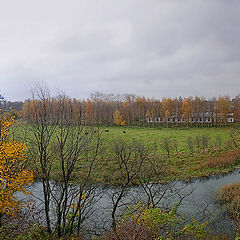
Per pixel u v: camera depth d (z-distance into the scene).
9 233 12.35
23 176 12.94
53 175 16.94
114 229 11.66
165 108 79.06
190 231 11.36
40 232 13.41
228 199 19.19
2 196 12.10
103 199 19.27
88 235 14.16
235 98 78.75
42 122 12.68
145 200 18.53
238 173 28.09
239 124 63.22
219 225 15.25
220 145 39.78
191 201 19.58
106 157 22.34
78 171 18.14
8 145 12.41
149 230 10.02
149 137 47.44
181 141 44.03
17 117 16.66
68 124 13.61
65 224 14.86
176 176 26.38
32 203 17.56
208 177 26.88
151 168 22.80
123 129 61.34
